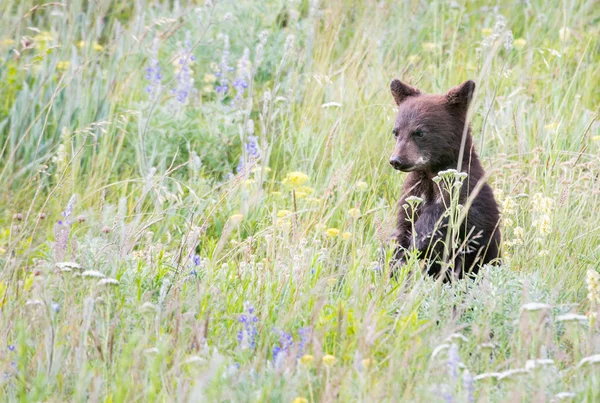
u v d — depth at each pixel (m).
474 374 8.16
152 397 7.33
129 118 14.40
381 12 16.94
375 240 11.04
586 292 10.26
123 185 13.30
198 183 13.06
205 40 16.06
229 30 16.11
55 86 14.41
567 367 8.57
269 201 12.84
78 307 8.46
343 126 13.81
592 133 13.97
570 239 11.15
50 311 8.03
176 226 12.30
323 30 16.58
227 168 13.77
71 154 13.76
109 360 8.06
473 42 17.03
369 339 7.92
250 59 15.94
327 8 17.31
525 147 13.57
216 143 13.93
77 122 14.17
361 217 11.94
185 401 7.10
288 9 16.75
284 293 9.41
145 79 15.66
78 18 16.38
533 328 7.99
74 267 8.62
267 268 9.84
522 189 12.27
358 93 14.71
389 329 8.77
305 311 8.96
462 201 10.93
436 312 8.89
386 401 7.36
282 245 10.41
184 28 16.47
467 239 10.41
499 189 11.80
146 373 7.75
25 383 7.68
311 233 11.43
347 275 9.97
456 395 7.32
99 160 13.46
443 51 16.94
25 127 14.01
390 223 11.23
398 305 9.30
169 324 8.81
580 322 7.99
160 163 13.26
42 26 17.03
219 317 8.89
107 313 8.38
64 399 7.73
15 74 14.99
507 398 7.34
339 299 9.16
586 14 17.45
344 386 7.54
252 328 8.62
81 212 12.12
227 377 7.51
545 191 11.91
